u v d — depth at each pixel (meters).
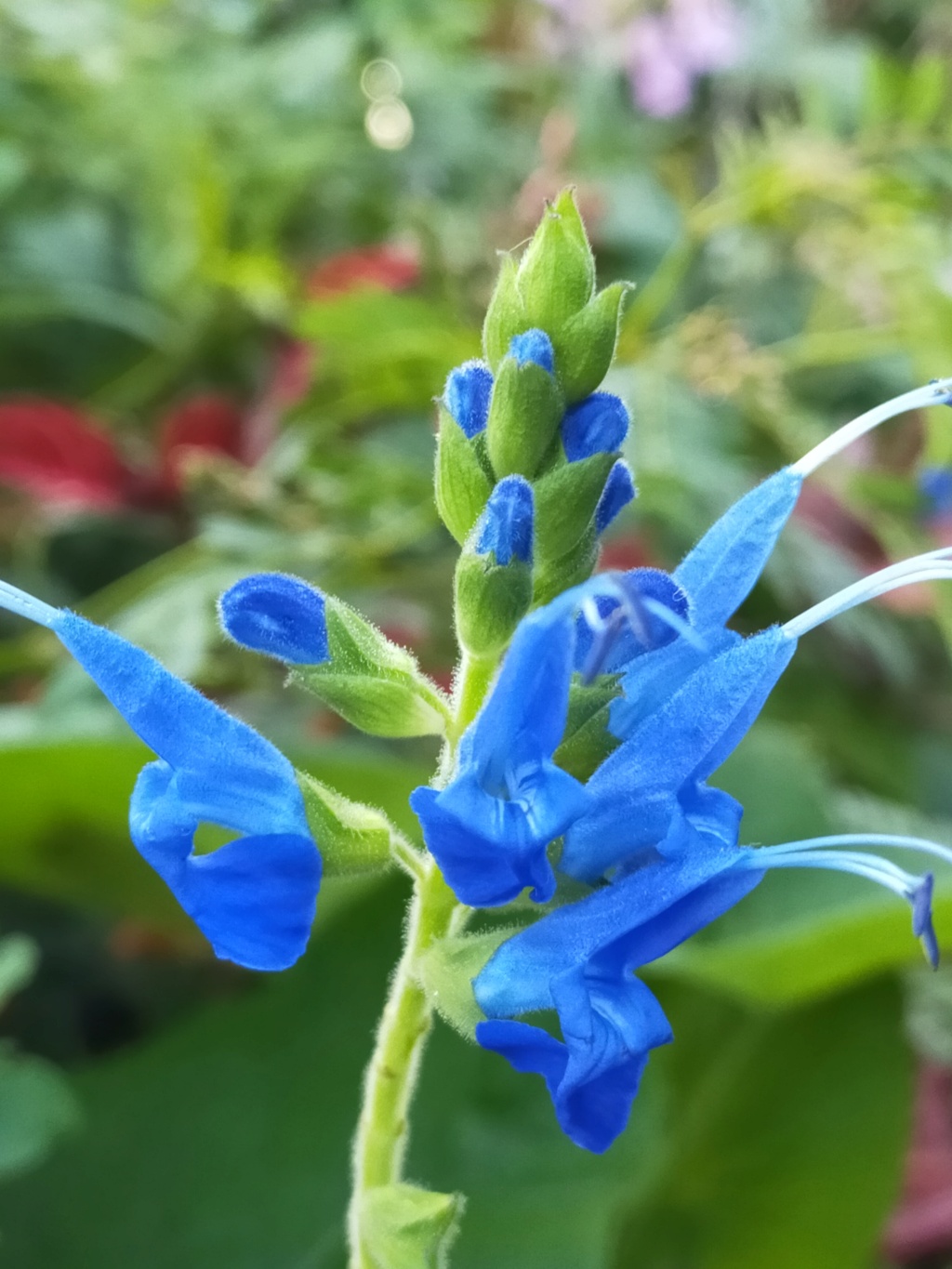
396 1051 0.09
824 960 0.14
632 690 0.08
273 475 0.18
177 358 0.21
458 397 0.09
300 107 0.24
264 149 0.22
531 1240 0.13
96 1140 0.13
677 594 0.08
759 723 0.16
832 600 0.08
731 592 0.08
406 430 0.19
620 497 0.09
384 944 0.15
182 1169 0.13
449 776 0.09
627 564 0.17
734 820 0.08
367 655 0.09
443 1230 0.08
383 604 0.17
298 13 0.30
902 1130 0.14
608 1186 0.13
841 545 0.18
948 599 0.17
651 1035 0.07
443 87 0.27
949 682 0.19
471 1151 0.13
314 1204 0.13
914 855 0.15
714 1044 0.15
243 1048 0.14
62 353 0.22
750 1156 0.14
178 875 0.08
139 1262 0.13
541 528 0.08
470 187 0.27
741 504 0.09
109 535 0.19
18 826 0.14
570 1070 0.07
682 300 0.23
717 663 0.08
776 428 0.18
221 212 0.21
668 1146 0.14
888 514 0.18
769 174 0.18
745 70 0.29
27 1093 0.11
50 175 0.23
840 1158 0.14
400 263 0.20
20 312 0.21
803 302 0.24
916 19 0.36
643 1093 0.14
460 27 0.28
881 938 0.13
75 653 0.08
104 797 0.13
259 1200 0.13
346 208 0.25
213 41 0.25
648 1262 0.14
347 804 0.08
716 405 0.18
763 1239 0.14
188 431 0.19
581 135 0.27
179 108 0.21
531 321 0.08
